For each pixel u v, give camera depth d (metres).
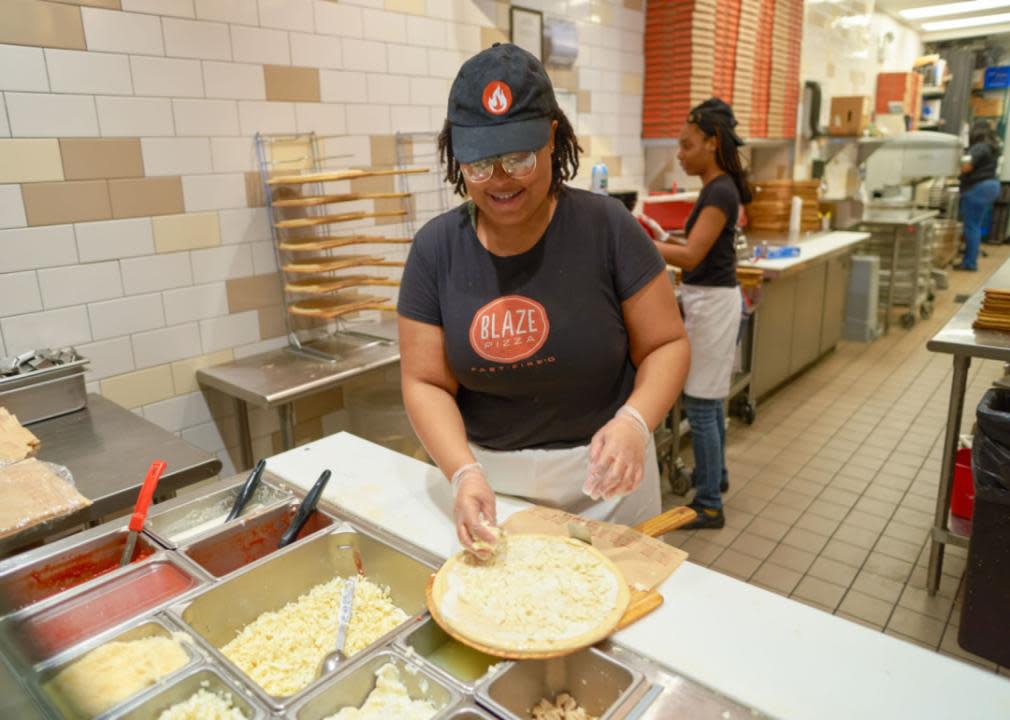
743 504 3.13
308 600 1.14
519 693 0.87
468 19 3.19
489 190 1.09
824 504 3.12
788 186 5.23
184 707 0.85
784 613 0.95
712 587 1.01
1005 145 9.30
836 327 5.11
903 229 5.85
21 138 1.99
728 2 4.32
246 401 2.43
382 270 3.06
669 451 3.40
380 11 2.83
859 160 6.60
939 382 4.68
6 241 2.01
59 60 2.03
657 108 4.34
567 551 1.06
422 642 0.94
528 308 1.24
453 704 0.80
